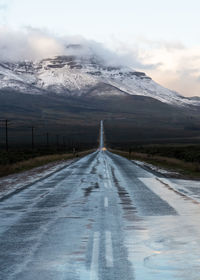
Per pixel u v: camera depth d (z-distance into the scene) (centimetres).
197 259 669
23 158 5450
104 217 1098
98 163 4475
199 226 957
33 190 1831
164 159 4719
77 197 1563
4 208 1290
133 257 683
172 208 1259
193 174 2784
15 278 569
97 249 739
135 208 1264
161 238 829
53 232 899
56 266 630
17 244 784
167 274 586
